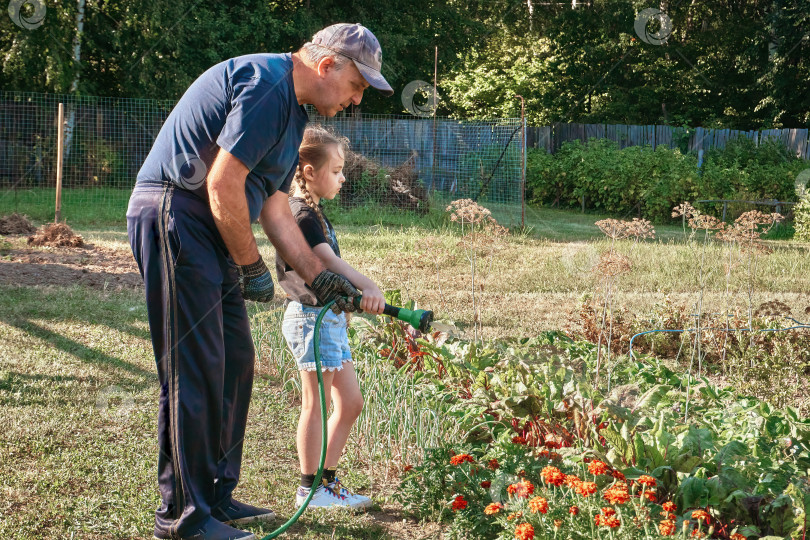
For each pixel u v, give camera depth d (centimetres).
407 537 282
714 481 266
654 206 1677
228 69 249
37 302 662
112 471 324
